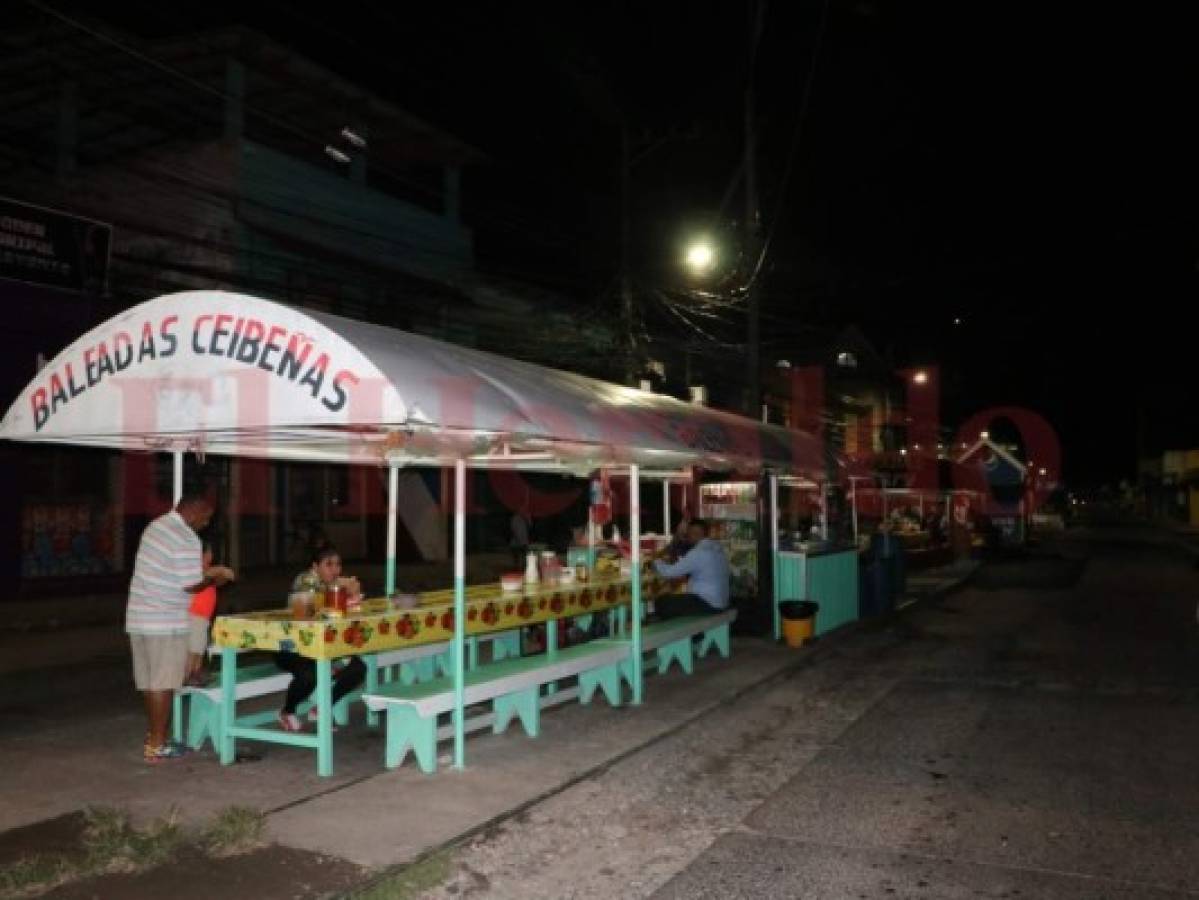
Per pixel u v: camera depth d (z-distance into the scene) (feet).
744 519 43.83
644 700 30.45
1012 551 108.99
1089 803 21.11
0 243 46.03
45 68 58.75
